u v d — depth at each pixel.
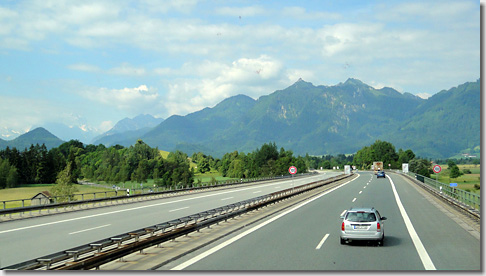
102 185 144.25
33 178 144.12
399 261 13.30
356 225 16.14
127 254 13.14
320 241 17.34
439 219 25.25
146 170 154.75
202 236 18.73
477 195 25.64
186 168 156.12
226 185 70.62
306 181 90.75
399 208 32.03
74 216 29.20
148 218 27.41
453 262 13.12
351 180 84.50
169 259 13.58
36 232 21.39
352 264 12.85
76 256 11.61
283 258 13.82
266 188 65.31
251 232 20.06
